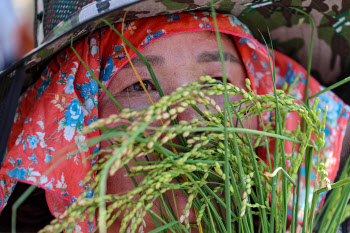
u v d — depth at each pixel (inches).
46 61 38.2
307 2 38.9
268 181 29.2
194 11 36.0
